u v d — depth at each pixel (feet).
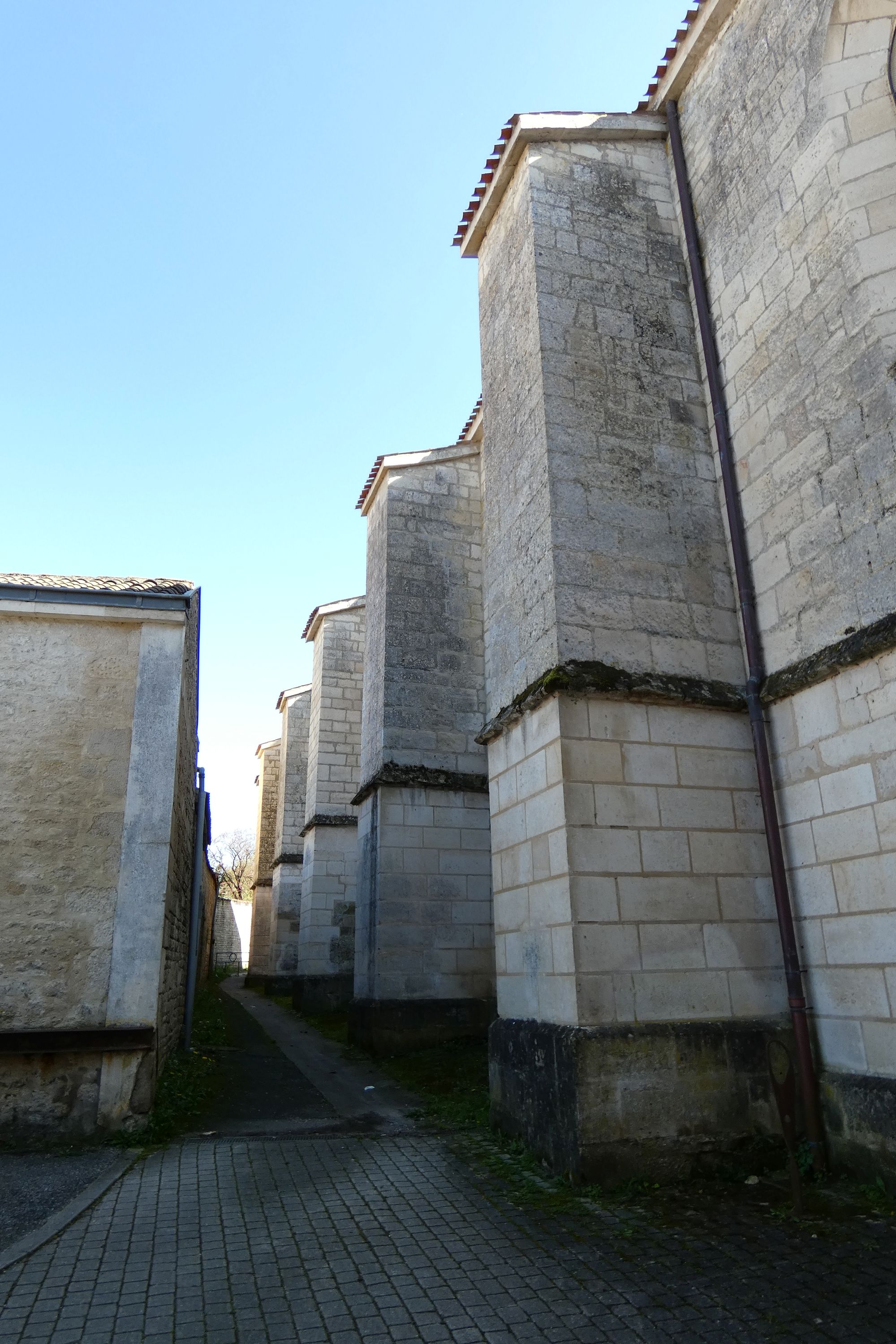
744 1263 12.73
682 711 19.88
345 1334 10.78
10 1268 12.63
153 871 20.97
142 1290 11.98
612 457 21.72
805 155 20.16
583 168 24.70
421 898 35.37
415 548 39.91
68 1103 19.21
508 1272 12.57
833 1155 16.75
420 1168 17.85
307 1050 36.42
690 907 18.38
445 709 38.19
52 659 22.31
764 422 20.97
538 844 19.38
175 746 22.08
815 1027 17.85
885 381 17.29
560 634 19.57
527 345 23.16
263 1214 14.99
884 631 16.38
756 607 20.77
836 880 17.61
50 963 20.06
